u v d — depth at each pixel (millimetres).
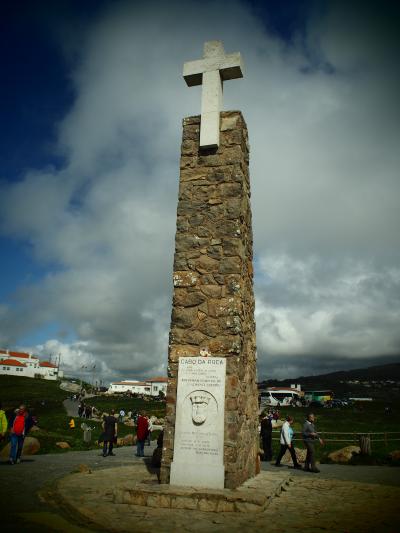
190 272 10102
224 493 7871
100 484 9719
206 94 11133
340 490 9656
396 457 15656
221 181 10570
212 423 8867
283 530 6410
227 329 9484
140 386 139500
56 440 21156
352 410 51188
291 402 67250
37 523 6707
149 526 6512
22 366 129250
